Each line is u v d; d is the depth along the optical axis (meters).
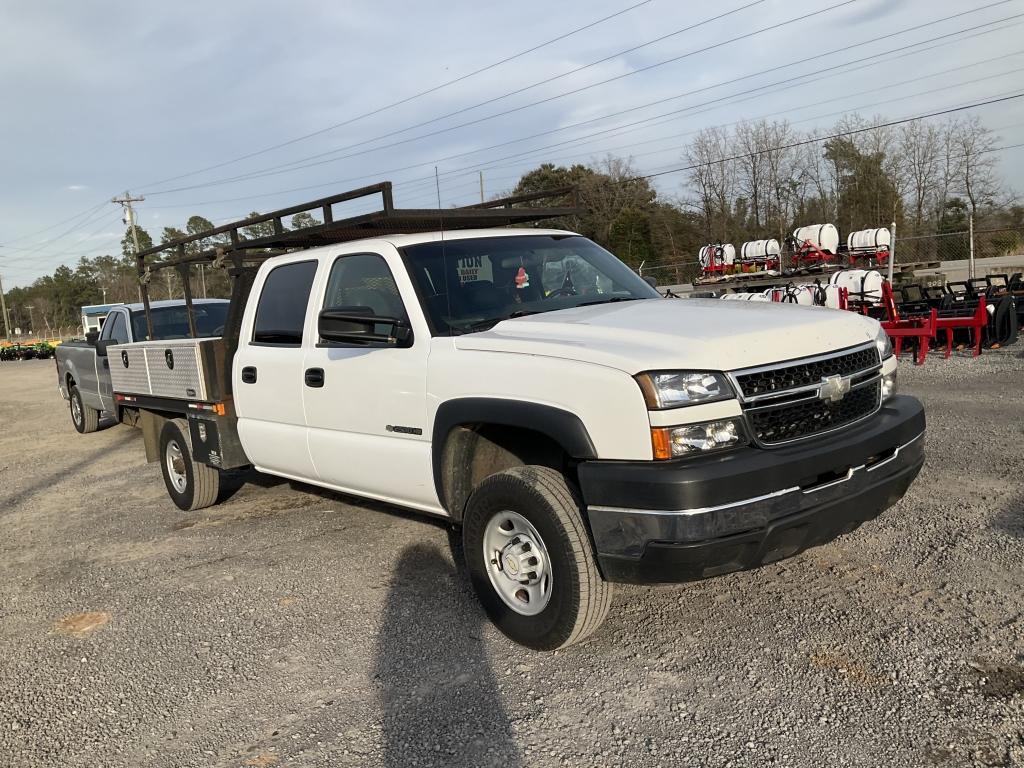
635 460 3.15
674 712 3.09
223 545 5.70
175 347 6.01
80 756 3.16
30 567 5.59
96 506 7.27
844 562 4.34
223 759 3.05
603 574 3.31
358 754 3.00
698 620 3.84
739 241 49.00
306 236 5.34
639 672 3.42
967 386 9.29
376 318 4.14
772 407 3.24
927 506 5.09
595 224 53.12
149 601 4.73
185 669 3.81
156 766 3.04
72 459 9.88
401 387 4.18
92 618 4.54
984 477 5.61
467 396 3.78
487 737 3.04
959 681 3.12
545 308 4.42
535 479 3.51
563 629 3.47
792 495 3.18
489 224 5.81
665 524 3.04
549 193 5.61
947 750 2.71
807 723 2.94
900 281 19.17
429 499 4.24
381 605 4.37
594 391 3.24
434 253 4.45
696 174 50.12
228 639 4.11
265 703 3.44
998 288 14.29
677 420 3.09
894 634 3.52
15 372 30.08
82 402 11.56
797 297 14.49
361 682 3.55
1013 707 2.92
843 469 3.38
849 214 46.41
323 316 4.20
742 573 4.32
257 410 5.41
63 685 3.76
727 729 2.95
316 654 3.86
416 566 4.92
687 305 4.10
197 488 6.43
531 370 3.48
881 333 3.97
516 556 3.66
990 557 4.22
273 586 4.79
